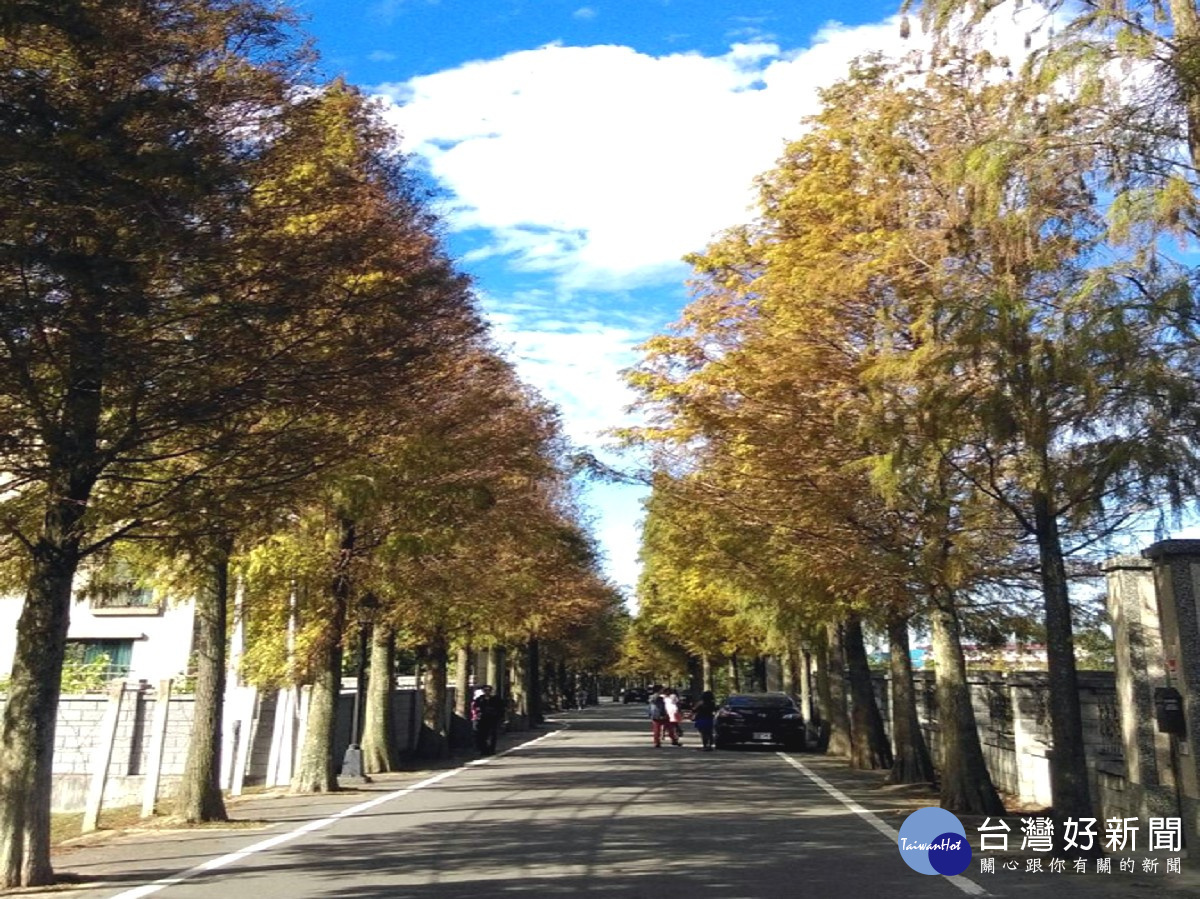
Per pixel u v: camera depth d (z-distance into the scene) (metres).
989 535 12.55
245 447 10.11
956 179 9.27
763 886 9.27
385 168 11.98
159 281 8.88
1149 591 11.13
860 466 11.26
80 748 21.81
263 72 9.87
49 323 8.27
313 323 9.98
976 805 14.16
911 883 9.40
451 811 15.20
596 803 15.98
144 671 32.22
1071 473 8.48
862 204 12.88
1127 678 11.09
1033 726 16.52
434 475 16.14
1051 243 9.00
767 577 16.09
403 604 20.75
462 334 12.26
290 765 21.42
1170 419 7.92
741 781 19.47
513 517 20.23
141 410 9.58
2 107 7.48
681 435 15.11
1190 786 10.20
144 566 13.79
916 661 37.31
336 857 11.12
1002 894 8.88
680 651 64.62
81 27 7.93
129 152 8.08
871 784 18.80
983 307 8.98
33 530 11.01
